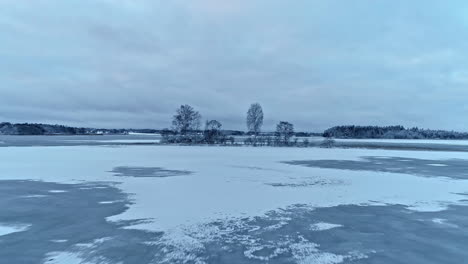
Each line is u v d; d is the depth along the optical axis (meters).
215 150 41.50
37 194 12.80
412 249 6.98
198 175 18.23
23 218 9.31
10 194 12.83
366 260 6.34
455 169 22.34
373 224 8.91
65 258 6.35
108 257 6.38
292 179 16.97
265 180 16.56
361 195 12.94
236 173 19.17
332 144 56.41
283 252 6.73
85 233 7.90
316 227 8.55
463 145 68.94
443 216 9.87
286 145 55.69
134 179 16.66
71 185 14.89
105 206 10.72
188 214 9.70
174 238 7.53
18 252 6.68
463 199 12.35
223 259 6.31
